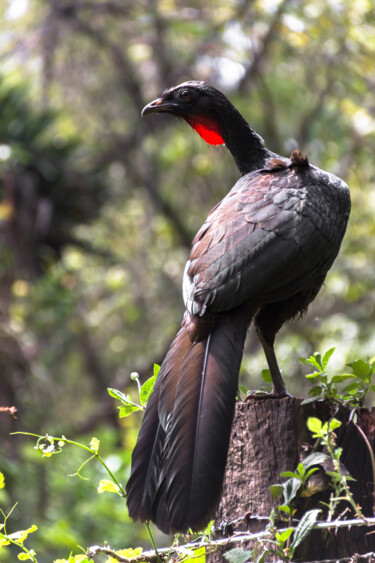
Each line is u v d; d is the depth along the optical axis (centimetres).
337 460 353
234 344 399
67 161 1596
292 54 1406
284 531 349
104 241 1667
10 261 1529
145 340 1691
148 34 1529
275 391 471
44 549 894
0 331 1429
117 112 1650
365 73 1377
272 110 1448
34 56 1584
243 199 452
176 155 1523
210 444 358
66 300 1500
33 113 1587
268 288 423
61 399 1543
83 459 1070
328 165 1485
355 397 418
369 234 1389
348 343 1320
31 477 1053
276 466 389
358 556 363
